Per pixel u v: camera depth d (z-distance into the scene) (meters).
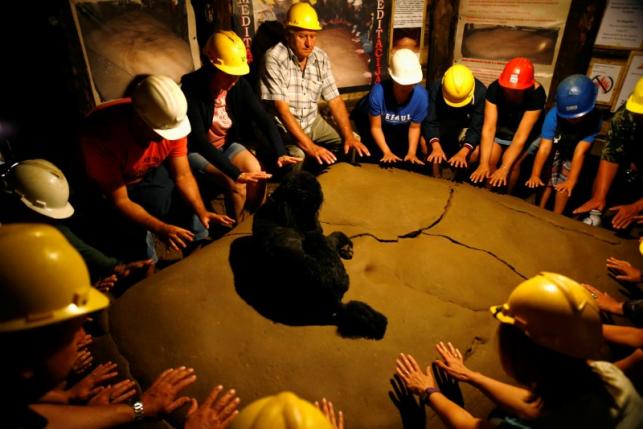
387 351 2.14
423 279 2.55
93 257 2.48
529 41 4.38
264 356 2.09
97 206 3.42
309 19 3.33
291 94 3.55
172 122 2.54
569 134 3.49
